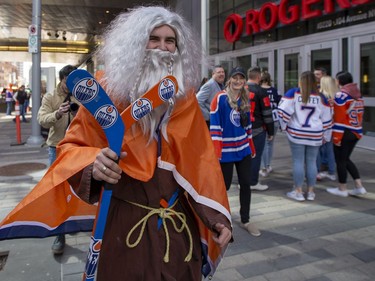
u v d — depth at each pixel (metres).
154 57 1.46
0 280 2.89
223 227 1.51
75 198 1.63
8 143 9.91
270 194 5.09
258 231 3.76
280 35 10.96
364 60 8.16
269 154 6.14
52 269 3.07
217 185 1.54
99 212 1.34
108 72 1.49
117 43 1.49
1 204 4.74
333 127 4.89
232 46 13.52
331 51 9.04
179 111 1.51
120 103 1.47
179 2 15.28
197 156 1.54
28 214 1.49
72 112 3.32
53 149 3.46
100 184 1.40
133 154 1.40
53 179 1.34
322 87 5.46
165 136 1.47
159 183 1.49
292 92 4.66
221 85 5.17
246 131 3.77
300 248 3.42
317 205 4.61
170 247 1.49
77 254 3.34
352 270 3.00
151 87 1.42
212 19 14.84
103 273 1.47
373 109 8.06
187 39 1.57
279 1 10.98
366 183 5.53
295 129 4.66
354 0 7.99
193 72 1.59
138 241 1.44
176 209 1.56
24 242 3.59
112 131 1.31
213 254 1.71
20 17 22.86
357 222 4.02
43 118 3.34
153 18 1.47
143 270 1.43
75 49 34.66
